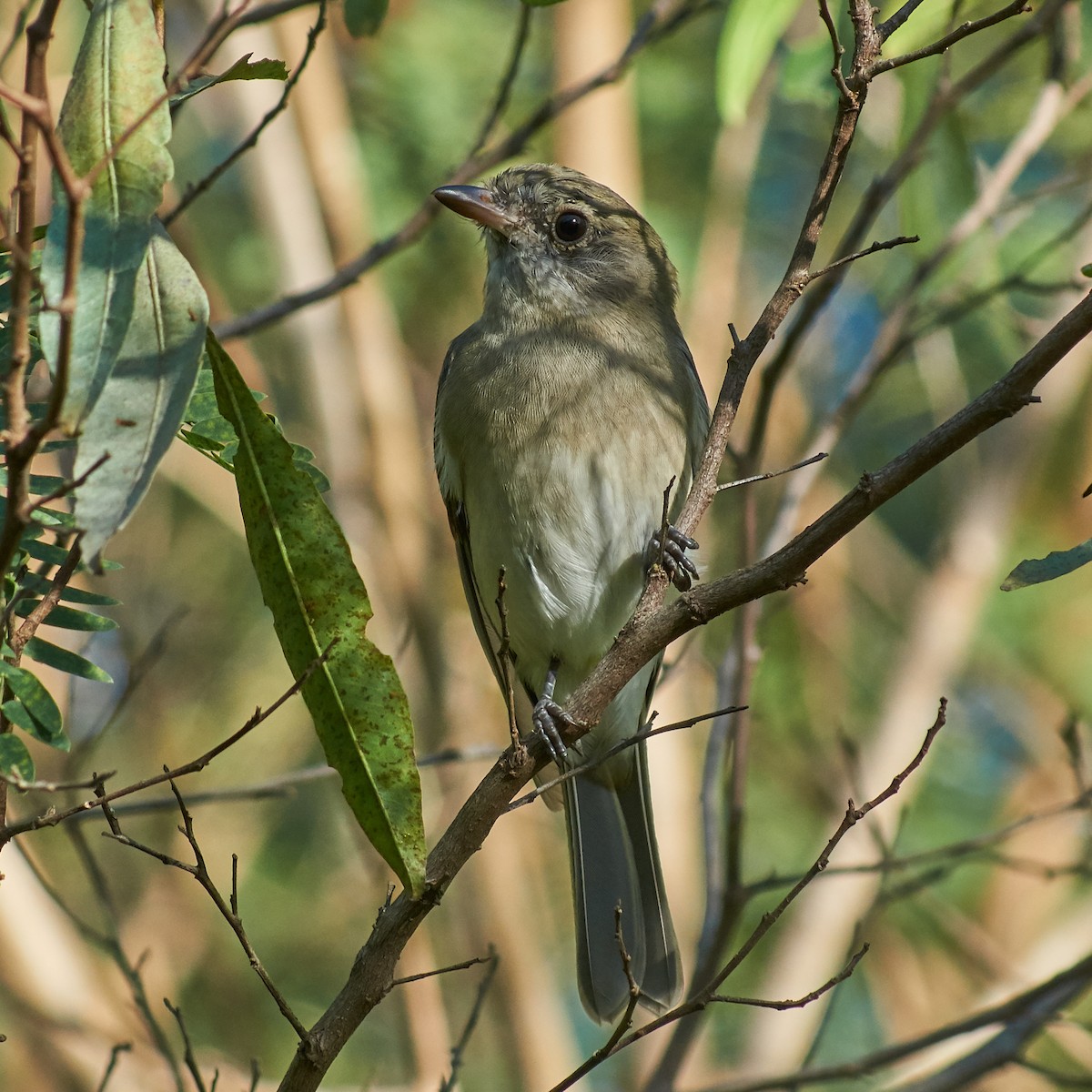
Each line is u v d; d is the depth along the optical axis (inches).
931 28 370.3
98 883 326.6
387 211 499.5
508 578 349.1
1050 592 555.8
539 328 358.9
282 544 205.5
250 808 527.8
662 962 336.5
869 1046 478.0
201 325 183.2
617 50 459.8
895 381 580.1
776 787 518.9
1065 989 360.8
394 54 510.3
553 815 556.7
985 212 403.9
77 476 174.7
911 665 517.3
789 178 588.4
